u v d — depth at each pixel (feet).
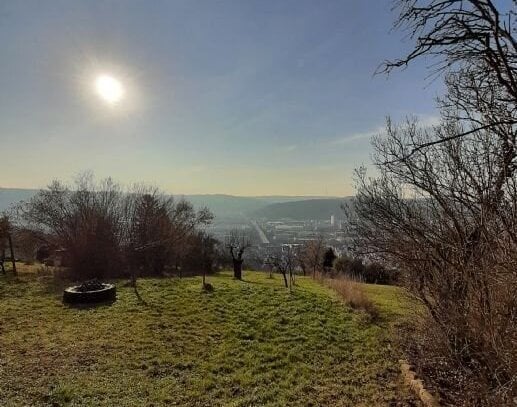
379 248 25.99
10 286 54.85
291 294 51.16
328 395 24.21
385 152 33.45
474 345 15.96
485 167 14.43
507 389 11.92
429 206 21.84
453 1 9.88
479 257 14.24
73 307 43.34
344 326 39.14
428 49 10.44
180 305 44.52
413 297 25.79
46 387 23.49
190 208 122.01
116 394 23.16
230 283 60.13
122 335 34.12
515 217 12.23
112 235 87.40
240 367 28.71
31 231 89.56
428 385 22.26
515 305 12.17
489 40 9.77
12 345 30.89
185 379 26.11
